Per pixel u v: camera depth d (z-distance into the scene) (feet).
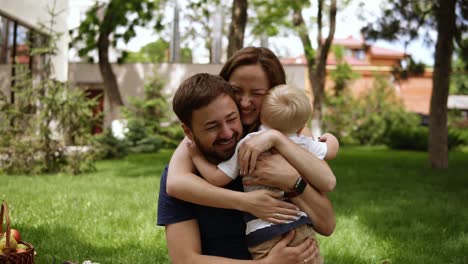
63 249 15.67
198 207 7.56
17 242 11.34
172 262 7.47
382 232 19.29
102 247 16.22
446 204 26.03
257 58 8.04
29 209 21.84
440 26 47.06
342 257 15.74
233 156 7.43
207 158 7.60
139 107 75.97
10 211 21.22
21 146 37.40
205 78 7.20
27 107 39.11
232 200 7.16
